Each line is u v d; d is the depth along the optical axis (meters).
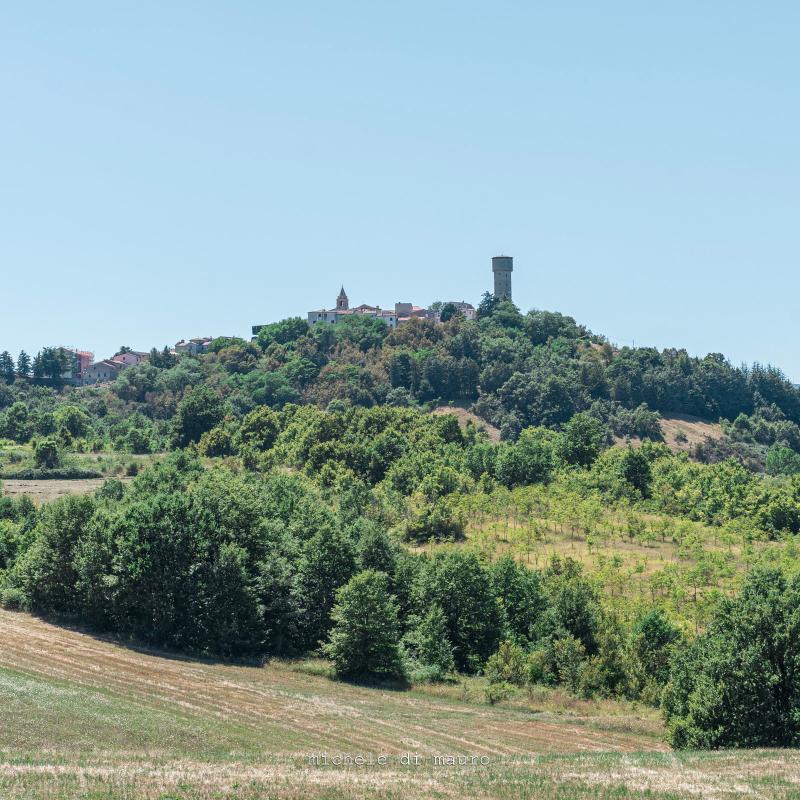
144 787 43.06
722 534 139.12
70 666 75.75
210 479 150.75
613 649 87.94
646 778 47.25
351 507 143.88
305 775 46.62
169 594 89.06
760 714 61.78
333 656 85.19
